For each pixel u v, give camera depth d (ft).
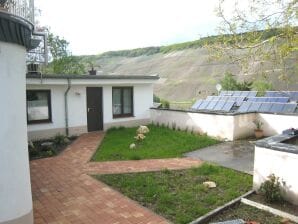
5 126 11.84
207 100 53.67
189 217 15.93
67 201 18.48
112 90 46.16
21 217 12.75
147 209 17.25
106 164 26.81
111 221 15.83
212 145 34.35
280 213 16.08
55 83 38.50
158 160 28.07
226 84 68.49
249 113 38.47
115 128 45.65
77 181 22.15
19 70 12.39
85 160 28.35
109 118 45.83
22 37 12.22
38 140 38.19
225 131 37.37
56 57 75.36
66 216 16.47
